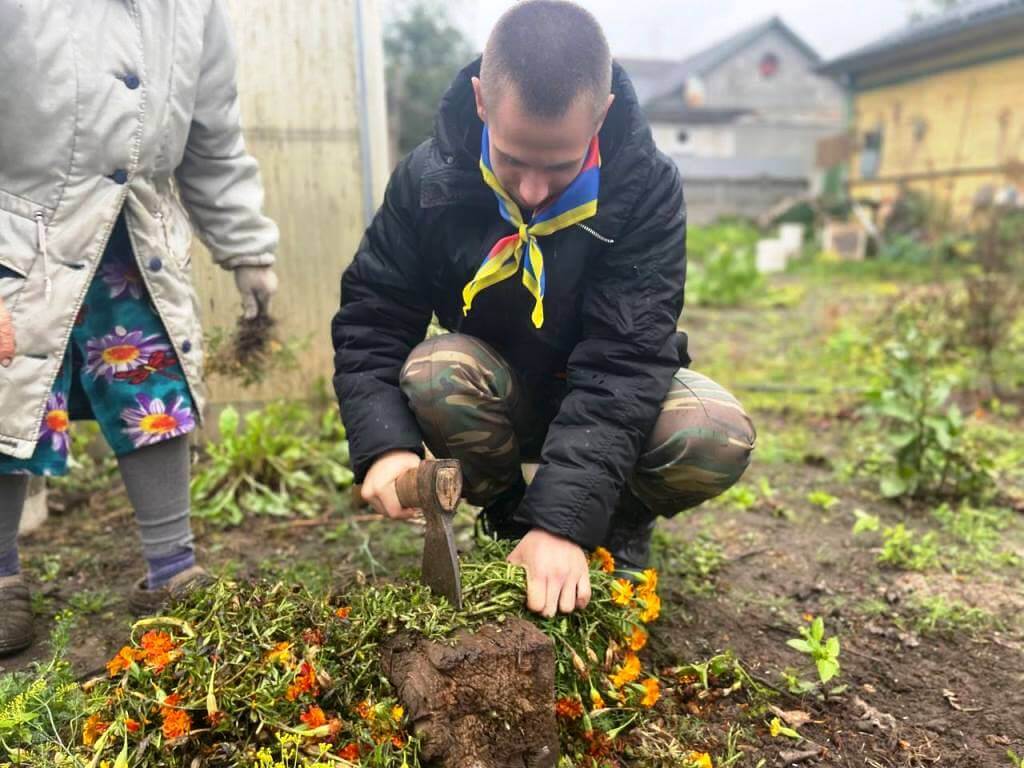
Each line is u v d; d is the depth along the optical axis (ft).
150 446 7.21
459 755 4.96
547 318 6.62
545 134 5.21
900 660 7.15
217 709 5.08
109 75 6.38
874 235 48.29
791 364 19.27
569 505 5.84
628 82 6.03
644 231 6.20
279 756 4.96
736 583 8.39
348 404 6.55
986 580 8.55
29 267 6.32
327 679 5.24
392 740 4.91
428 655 5.08
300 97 11.66
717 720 6.19
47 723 5.71
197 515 9.89
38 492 9.80
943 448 10.56
